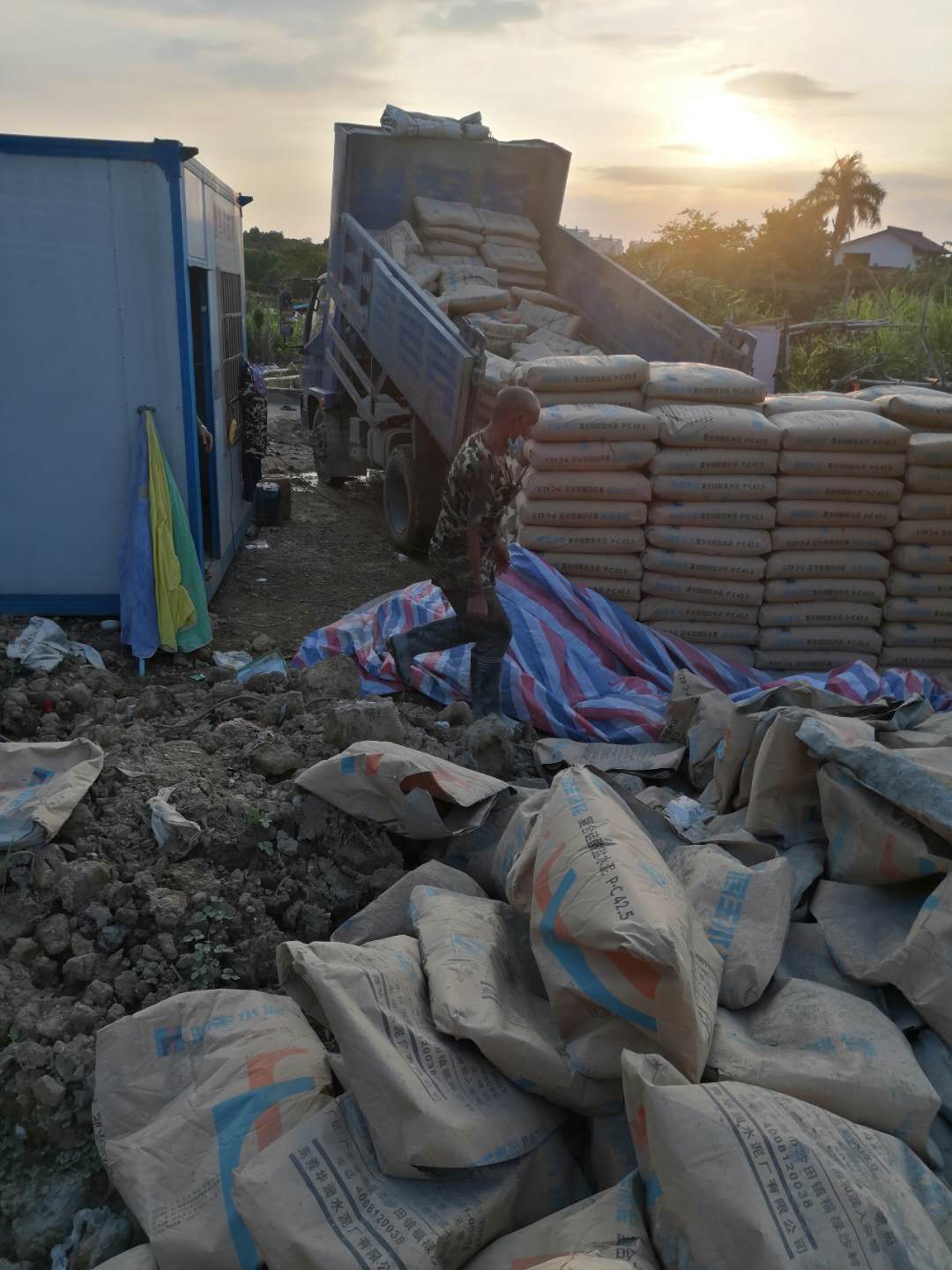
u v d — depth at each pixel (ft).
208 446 21.62
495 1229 6.95
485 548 16.10
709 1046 7.56
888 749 9.91
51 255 18.70
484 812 11.05
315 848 11.64
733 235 187.01
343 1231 6.57
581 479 18.65
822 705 13.05
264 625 22.77
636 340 29.22
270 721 15.61
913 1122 7.13
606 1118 7.64
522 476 16.31
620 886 7.70
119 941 10.33
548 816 9.07
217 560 25.07
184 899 10.62
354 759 11.53
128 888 10.64
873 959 8.93
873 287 152.46
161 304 19.15
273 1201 6.73
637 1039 7.54
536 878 8.55
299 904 11.07
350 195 31.89
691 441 18.49
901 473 18.90
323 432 36.27
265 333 86.99
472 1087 7.43
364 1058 7.10
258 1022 8.52
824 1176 6.06
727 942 9.01
